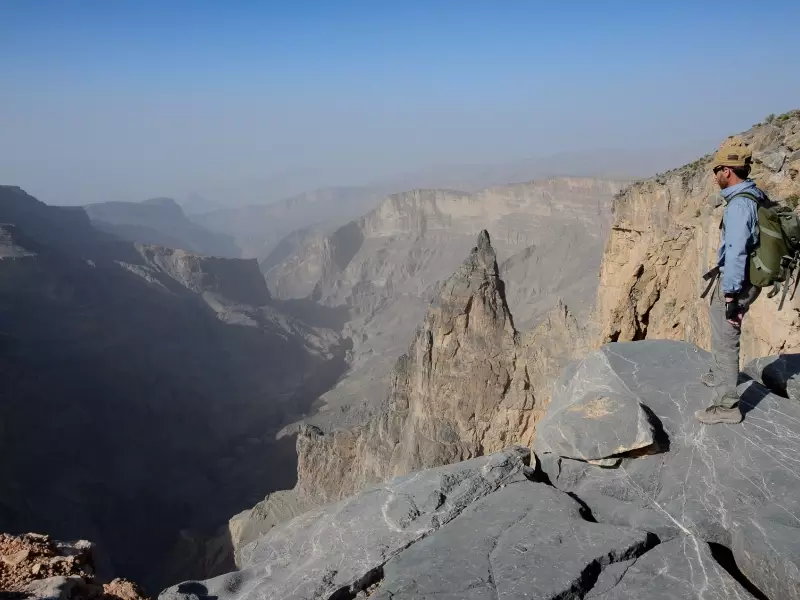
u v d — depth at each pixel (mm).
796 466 6773
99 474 92750
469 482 7688
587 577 5895
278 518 57531
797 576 5359
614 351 9352
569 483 7750
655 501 6988
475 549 6453
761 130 19203
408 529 7121
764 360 9062
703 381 8336
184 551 74500
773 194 16531
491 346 42812
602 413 7875
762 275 6789
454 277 45062
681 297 23078
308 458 56875
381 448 49562
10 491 80875
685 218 22922
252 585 7035
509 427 41656
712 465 7109
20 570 8336
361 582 6613
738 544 6062
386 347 153000
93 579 8641
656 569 5949
